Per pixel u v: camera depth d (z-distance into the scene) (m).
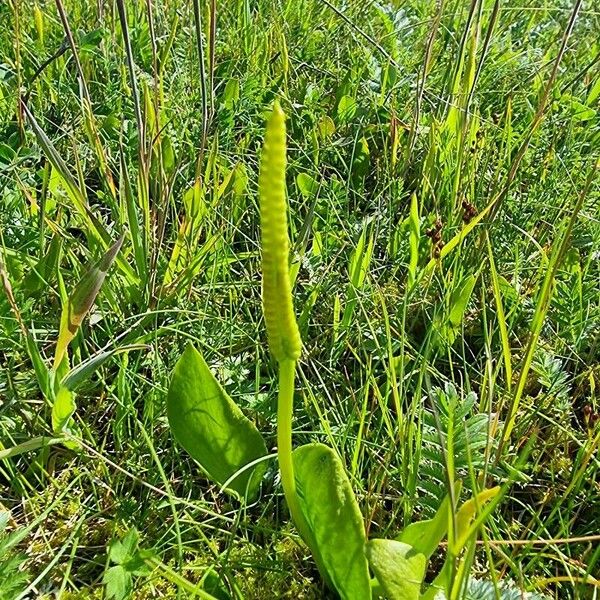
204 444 0.12
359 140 0.24
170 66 0.26
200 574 0.12
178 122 0.23
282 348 0.10
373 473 0.14
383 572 0.10
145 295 0.17
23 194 0.19
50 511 0.13
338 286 0.19
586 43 0.35
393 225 0.21
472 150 0.22
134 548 0.11
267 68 0.27
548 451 0.15
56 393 0.13
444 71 0.28
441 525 0.10
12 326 0.15
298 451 0.11
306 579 0.12
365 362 0.17
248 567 0.12
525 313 0.19
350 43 0.31
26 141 0.21
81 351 0.17
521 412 0.16
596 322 0.19
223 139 0.23
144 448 0.14
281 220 0.09
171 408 0.12
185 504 0.13
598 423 0.14
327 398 0.16
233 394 0.16
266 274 0.09
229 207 0.20
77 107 0.23
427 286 0.18
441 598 0.11
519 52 0.31
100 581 0.12
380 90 0.27
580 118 0.26
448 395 0.14
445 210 0.21
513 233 0.21
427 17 0.35
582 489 0.14
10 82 0.24
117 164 0.22
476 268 0.19
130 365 0.16
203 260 0.18
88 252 0.18
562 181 0.23
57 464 0.14
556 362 0.16
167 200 0.18
